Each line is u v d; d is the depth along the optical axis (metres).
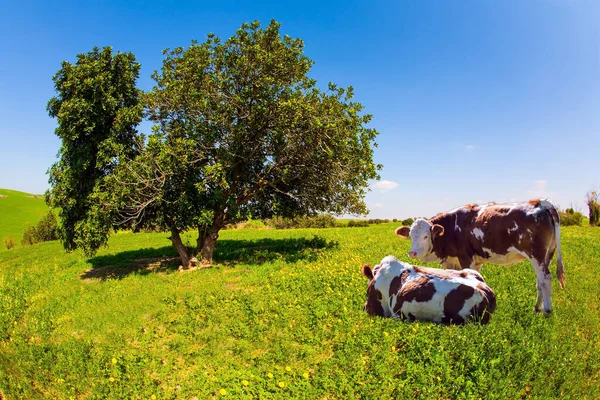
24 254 28.39
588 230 25.78
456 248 9.65
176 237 17.31
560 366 6.01
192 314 10.02
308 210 20.55
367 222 44.31
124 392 6.57
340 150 17.08
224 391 6.08
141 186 15.93
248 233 31.56
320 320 8.59
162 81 18.02
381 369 6.27
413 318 7.85
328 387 6.14
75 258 22.44
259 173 18.98
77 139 17.42
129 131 17.73
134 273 16.47
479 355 6.29
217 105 16.66
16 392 6.87
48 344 8.72
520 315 7.89
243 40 17.22
